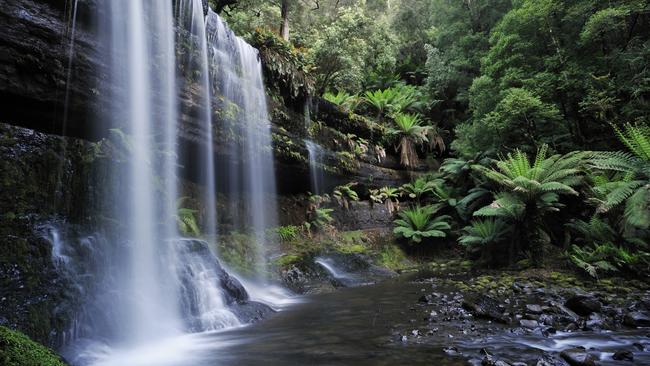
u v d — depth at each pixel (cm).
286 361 350
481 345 385
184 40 723
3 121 489
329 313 583
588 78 1116
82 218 505
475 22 1839
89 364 366
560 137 1209
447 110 1953
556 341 400
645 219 766
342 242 1196
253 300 648
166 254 547
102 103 562
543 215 1080
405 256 1316
